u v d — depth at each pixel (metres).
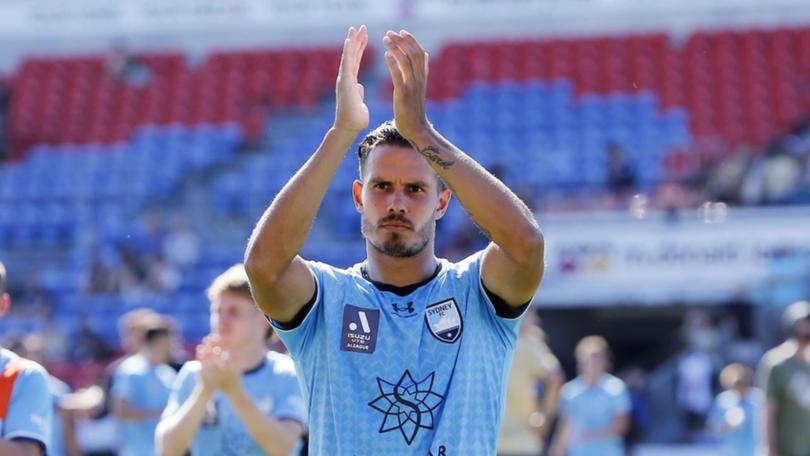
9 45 68.56
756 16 64.75
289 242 8.70
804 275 43.97
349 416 8.72
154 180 58.75
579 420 30.84
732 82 61.59
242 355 14.36
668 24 65.19
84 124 64.25
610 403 30.80
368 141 9.34
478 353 8.98
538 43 64.50
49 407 11.25
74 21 67.62
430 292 9.16
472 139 58.09
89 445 34.81
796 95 60.81
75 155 61.69
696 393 44.47
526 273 8.84
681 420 44.84
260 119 62.44
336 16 66.06
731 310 47.72
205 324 49.25
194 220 56.25
